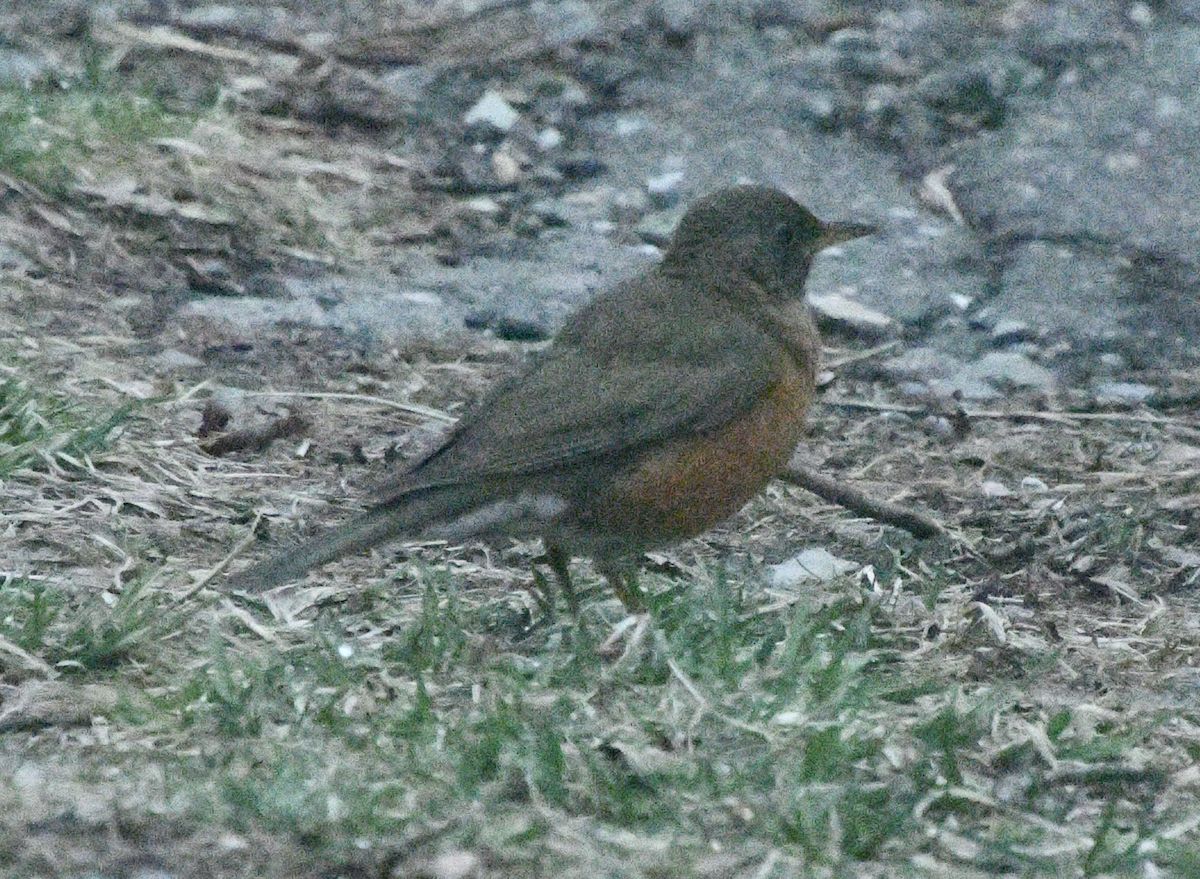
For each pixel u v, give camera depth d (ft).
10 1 61.00
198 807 23.39
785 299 33.19
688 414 30.68
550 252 51.42
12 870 21.39
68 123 52.06
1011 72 59.57
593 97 59.06
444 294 48.70
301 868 21.93
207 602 30.48
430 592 30.63
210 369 43.37
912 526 36.91
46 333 43.37
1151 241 52.60
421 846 22.49
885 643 31.94
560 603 32.58
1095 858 23.76
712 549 36.63
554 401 30.48
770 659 29.17
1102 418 44.52
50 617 29.14
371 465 39.47
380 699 27.99
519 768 24.91
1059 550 36.78
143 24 60.90
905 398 45.78
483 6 63.67
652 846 23.24
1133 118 57.31
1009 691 29.45
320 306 47.24
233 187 51.83
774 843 23.62
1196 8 62.18
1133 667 31.65
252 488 37.55
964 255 52.34
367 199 53.26
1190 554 36.94
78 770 24.91
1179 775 26.81
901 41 61.46
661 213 53.83
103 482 36.45
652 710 27.20
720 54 60.90
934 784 25.59
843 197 54.70
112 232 48.60
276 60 59.77
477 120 57.62
